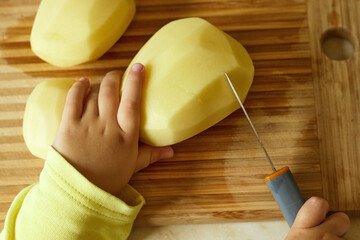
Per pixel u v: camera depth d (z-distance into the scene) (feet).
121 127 1.21
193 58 1.18
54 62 1.34
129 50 1.38
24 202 1.22
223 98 1.21
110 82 1.26
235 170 1.30
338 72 1.33
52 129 1.25
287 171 1.16
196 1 1.39
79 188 1.16
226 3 1.38
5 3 1.41
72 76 1.38
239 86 1.23
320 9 1.37
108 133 1.20
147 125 1.21
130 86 1.19
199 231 1.32
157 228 1.33
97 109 1.24
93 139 1.19
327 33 1.37
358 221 1.31
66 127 1.20
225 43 1.21
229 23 1.38
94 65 1.38
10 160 1.34
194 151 1.32
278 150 1.31
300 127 1.31
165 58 1.20
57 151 1.18
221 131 1.32
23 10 1.41
